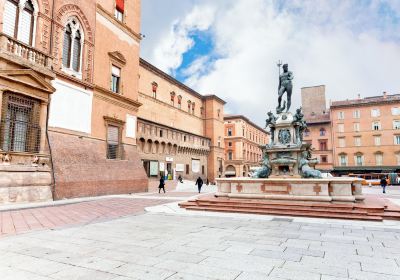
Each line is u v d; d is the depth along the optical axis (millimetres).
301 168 16297
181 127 57875
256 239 7605
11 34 16906
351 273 4980
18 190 15219
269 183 13711
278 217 11461
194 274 4906
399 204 14352
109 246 6848
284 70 18766
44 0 18891
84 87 22172
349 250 6500
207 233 8375
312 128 71375
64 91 20203
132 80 28766
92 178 20750
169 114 53750
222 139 71750
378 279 4707
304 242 7266
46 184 17031
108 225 9742
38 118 17297
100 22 24625
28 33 18000
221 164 70062
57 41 19906
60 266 5336
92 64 23281
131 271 5059
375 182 49875
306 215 11438
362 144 64562
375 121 63906
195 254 6145
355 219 10680
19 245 6941
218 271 5059
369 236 7988
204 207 13562
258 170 17250
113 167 23766
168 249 6570
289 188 13273
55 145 18656
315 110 76188
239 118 80250
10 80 15320
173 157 49500
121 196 21594
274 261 5648
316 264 5469
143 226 9555
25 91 16234
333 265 5410
